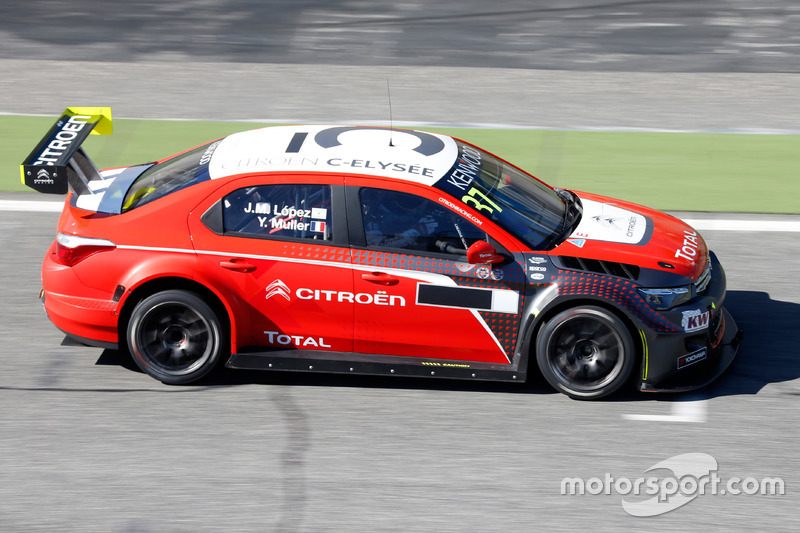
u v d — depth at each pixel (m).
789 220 32.38
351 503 17.02
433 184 20.95
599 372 20.83
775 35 61.19
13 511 16.62
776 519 16.73
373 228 20.69
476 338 20.94
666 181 36.22
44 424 19.61
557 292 20.38
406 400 21.02
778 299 26.53
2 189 34.53
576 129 42.91
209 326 20.98
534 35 60.97
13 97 46.69
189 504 16.94
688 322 20.73
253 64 54.00
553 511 16.89
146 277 20.61
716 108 46.59
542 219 21.77
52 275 21.50
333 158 21.39
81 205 22.00
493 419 20.20
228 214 20.88
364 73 52.38
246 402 20.75
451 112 45.34
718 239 30.72
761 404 20.95
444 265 20.56
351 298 20.69
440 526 16.38
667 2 69.81
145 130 41.78
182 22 63.31
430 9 67.62
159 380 21.39
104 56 55.25
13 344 23.36
